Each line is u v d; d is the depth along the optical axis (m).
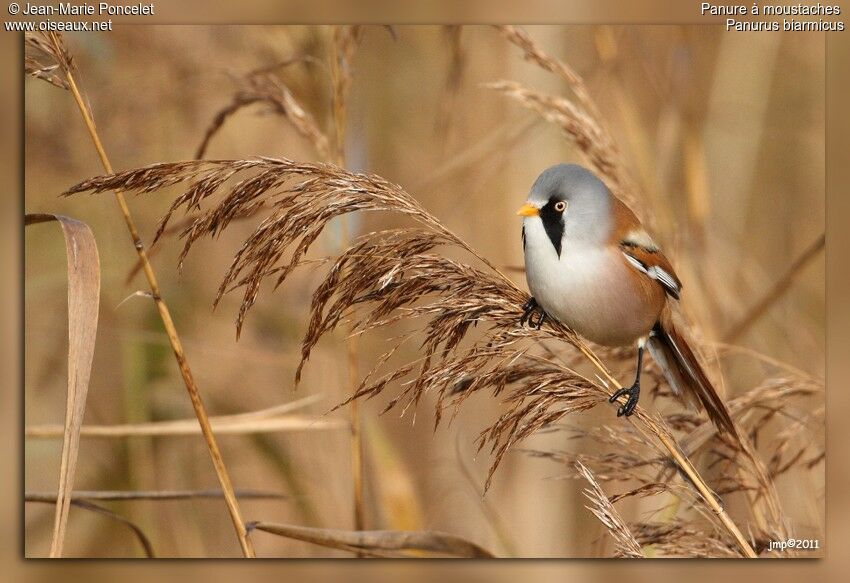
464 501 11.45
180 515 10.68
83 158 11.43
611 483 9.95
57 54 6.97
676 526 7.44
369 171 12.77
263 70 9.53
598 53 12.27
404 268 6.74
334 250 9.60
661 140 11.97
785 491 9.05
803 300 12.12
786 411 8.54
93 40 11.26
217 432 8.42
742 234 13.33
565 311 7.81
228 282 6.53
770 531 7.66
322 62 9.64
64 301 11.12
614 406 9.24
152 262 11.16
